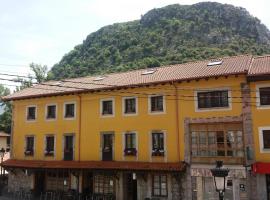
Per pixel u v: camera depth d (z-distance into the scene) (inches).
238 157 901.2
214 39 3048.7
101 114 1127.6
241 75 912.3
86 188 1138.7
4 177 1374.3
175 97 1003.3
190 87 983.6
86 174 1146.0
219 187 415.2
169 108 1010.1
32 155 1256.2
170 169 935.7
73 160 1158.3
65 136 1195.3
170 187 975.0
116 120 1097.4
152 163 991.0
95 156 1118.4
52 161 1187.3
